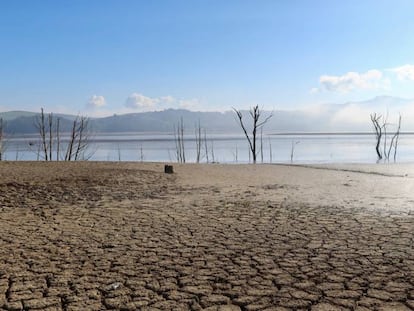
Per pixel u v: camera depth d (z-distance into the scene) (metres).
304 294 4.43
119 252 6.25
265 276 5.02
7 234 7.56
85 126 52.56
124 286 4.77
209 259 5.80
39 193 13.09
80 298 4.42
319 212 9.65
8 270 5.39
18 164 25.11
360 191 13.98
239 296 4.41
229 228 7.90
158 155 69.19
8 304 4.27
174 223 8.47
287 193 13.48
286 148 85.31
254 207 10.51
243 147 93.62
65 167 23.17
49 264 5.66
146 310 4.10
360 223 8.21
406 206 10.39
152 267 5.47
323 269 5.25
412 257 5.73
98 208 10.50
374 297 4.30
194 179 18.31
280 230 7.66
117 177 17.89
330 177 19.83
